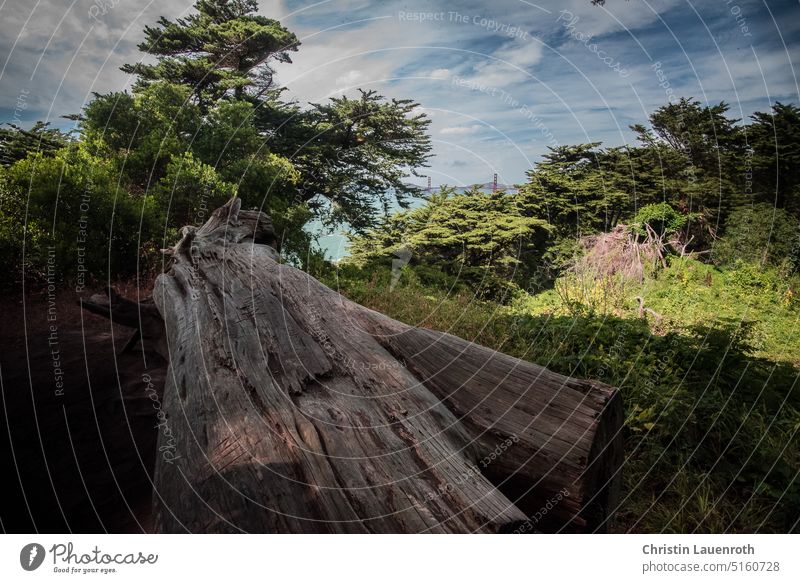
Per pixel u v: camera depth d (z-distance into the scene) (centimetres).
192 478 204
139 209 740
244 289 372
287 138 1328
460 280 1080
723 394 427
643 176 1392
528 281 1205
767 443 368
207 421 236
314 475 196
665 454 358
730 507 309
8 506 285
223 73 1280
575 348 530
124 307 499
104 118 945
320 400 244
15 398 403
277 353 281
